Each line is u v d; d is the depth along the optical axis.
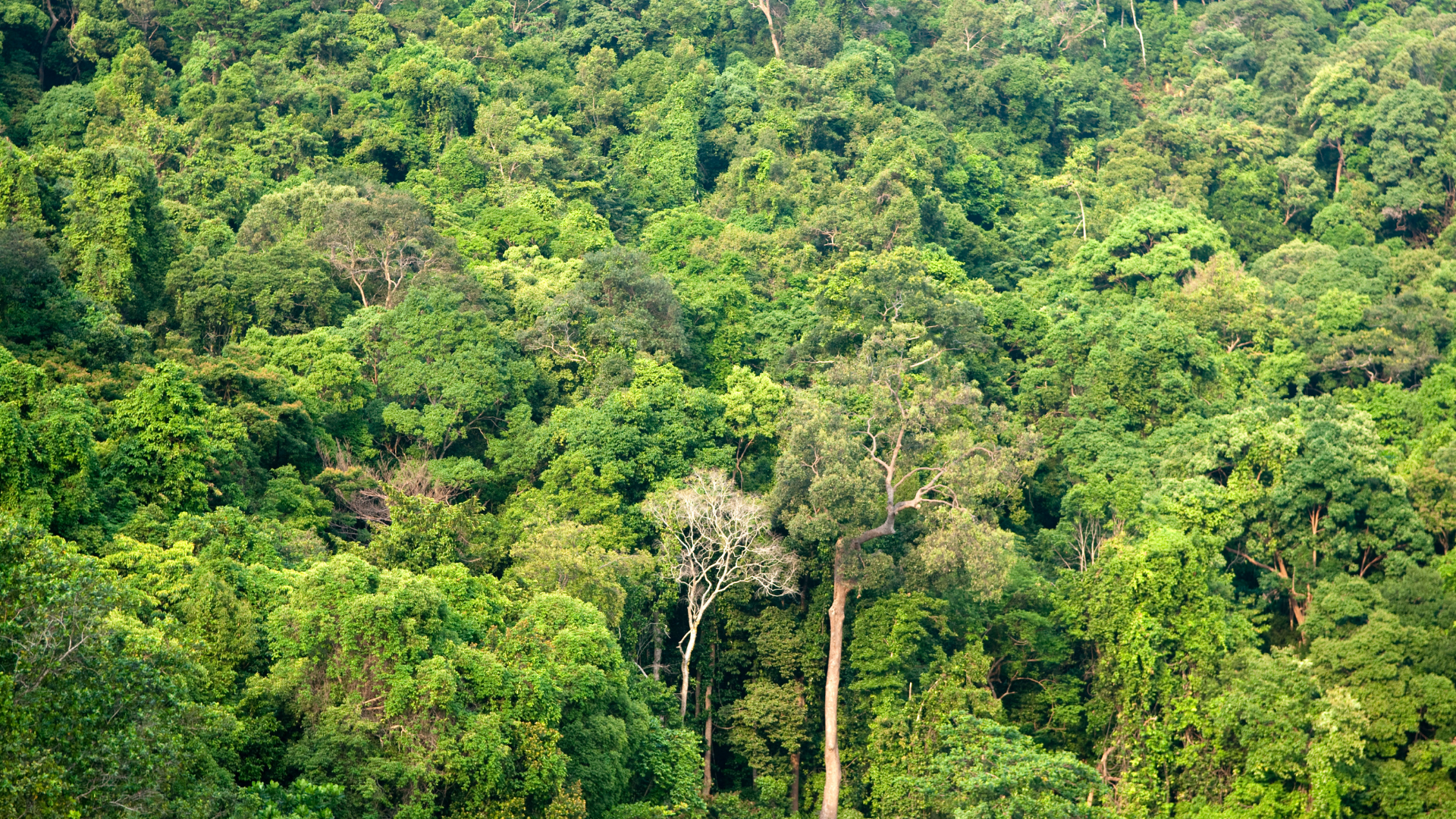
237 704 53.31
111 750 37.88
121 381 75.44
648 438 91.12
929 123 164.38
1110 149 176.00
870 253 124.00
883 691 81.44
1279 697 75.75
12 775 35.66
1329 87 171.12
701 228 134.50
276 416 82.62
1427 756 76.44
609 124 163.50
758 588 85.81
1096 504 99.56
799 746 81.81
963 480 84.56
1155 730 78.50
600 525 84.62
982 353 116.56
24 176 94.00
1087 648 87.31
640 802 66.62
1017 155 177.00
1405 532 93.44
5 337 74.94
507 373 98.88
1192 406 110.19
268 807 45.97
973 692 79.56
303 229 112.75
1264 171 164.88
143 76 140.00
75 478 62.69
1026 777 70.25
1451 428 111.50
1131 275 139.25
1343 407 109.31
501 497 93.06
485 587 69.56
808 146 159.62
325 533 79.25
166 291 97.31
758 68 177.75
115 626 46.69
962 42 194.62
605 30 178.50
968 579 81.94
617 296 109.12
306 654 56.25
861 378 96.00
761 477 96.56
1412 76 172.75
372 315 100.62
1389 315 126.50
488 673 58.97
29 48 147.38
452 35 168.62
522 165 142.50
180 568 58.53
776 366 111.19
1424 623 86.25
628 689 71.44
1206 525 94.81
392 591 57.69
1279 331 127.00
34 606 37.69
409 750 54.56
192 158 128.38
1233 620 85.88
